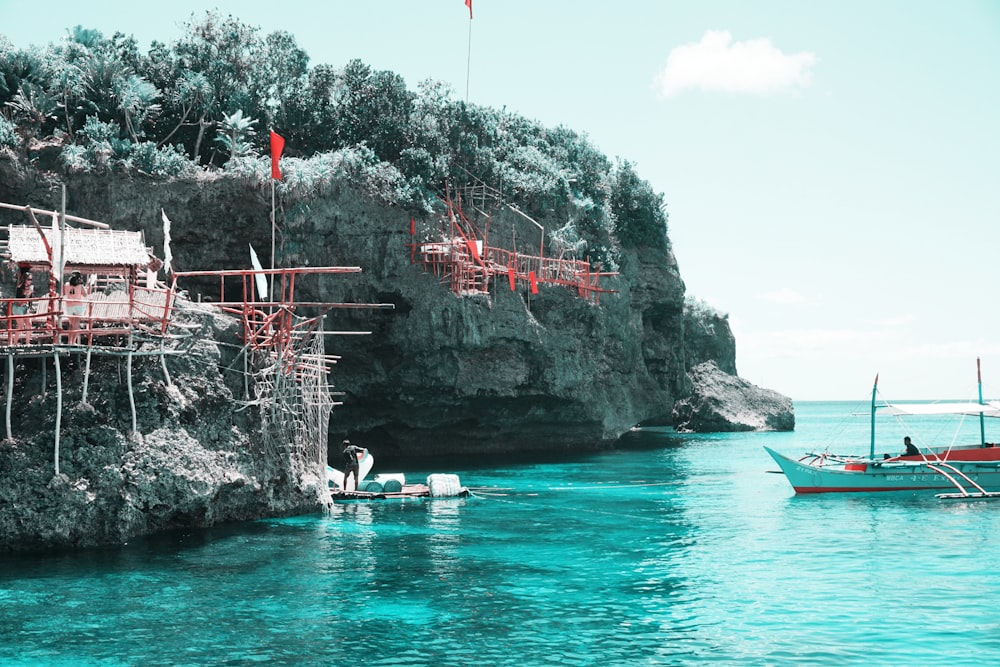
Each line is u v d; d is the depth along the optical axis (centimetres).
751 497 4666
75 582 2555
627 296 8262
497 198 7062
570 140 9319
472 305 6322
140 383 3164
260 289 3619
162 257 5488
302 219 5644
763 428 11781
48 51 6262
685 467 6397
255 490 3491
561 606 2422
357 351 6069
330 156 5950
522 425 7356
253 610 2328
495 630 2200
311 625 2212
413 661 1978
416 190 6131
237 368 3588
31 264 3253
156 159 5522
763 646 2105
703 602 2475
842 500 4553
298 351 3781
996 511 4141
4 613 2272
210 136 6456
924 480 4862
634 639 2148
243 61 6769
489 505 4225
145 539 3120
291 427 3759
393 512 3941
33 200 5281
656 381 9662
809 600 2505
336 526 3503
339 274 5825
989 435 12862
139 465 3047
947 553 3153
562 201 7825
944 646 2108
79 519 2922
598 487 5069
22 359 3123
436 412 6619
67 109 5809
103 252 3192
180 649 2028
